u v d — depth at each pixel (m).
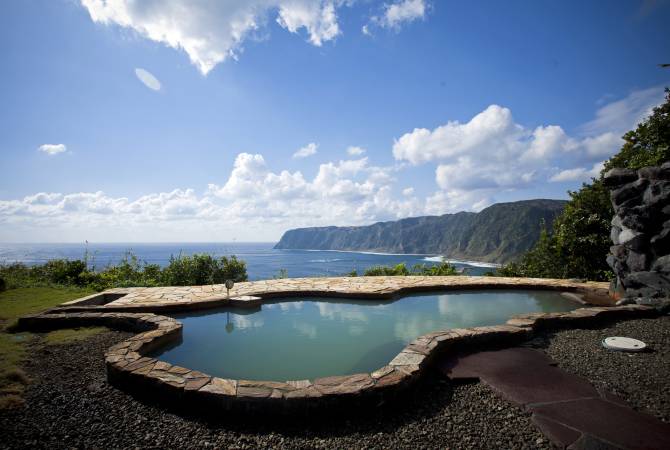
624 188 7.38
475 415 2.95
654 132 10.55
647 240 6.81
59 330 5.54
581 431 2.60
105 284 10.30
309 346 5.07
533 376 3.64
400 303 7.82
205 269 11.86
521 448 2.47
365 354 4.76
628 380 3.52
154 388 3.34
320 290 8.20
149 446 2.61
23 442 2.63
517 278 10.45
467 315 6.80
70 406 3.19
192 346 5.05
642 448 2.38
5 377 3.71
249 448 2.59
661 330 5.21
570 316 5.57
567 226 11.99
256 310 7.12
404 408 3.13
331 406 3.00
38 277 11.49
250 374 4.09
